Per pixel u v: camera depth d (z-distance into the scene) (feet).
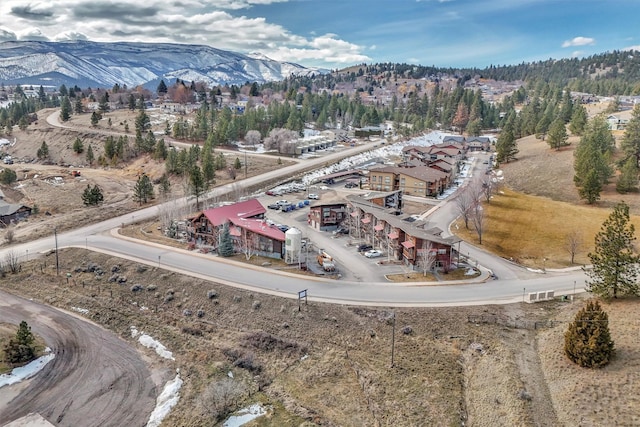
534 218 282.77
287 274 208.95
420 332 163.32
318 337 165.37
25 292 211.41
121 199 363.15
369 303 181.27
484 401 130.41
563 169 380.17
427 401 132.57
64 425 129.70
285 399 138.00
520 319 169.37
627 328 148.15
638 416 113.70
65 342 170.91
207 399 135.85
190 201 323.37
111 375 151.94
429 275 206.49
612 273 167.32
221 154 442.09
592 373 131.44
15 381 147.84
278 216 304.91
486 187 323.78
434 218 292.20
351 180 411.75
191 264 222.07
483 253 234.38
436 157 460.96
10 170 413.80
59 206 348.59
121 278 213.46
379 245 243.19
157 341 171.53
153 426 129.70
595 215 283.59
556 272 211.20
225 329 175.42
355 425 126.41
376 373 145.69
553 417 119.85
